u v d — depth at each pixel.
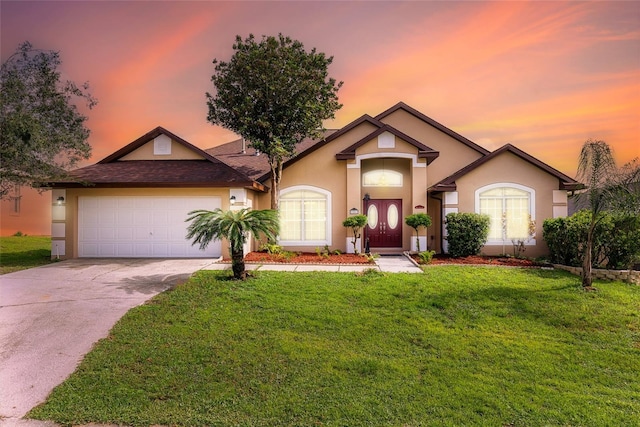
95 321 6.54
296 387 4.43
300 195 15.36
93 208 13.40
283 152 13.21
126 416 3.88
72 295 8.09
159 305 7.32
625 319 6.92
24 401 4.21
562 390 4.45
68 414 3.92
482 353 5.44
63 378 4.71
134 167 14.28
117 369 4.87
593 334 6.29
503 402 4.12
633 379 4.80
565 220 11.62
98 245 13.39
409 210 15.75
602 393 4.42
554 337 6.14
